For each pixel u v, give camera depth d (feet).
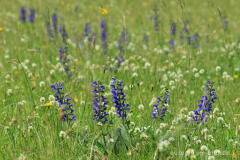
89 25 40.78
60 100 19.95
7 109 22.47
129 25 51.60
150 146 18.31
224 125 20.75
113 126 19.85
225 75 30.78
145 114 22.21
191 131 19.85
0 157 16.89
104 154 17.93
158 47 39.81
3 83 28.27
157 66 33.83
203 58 37.73
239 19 60.23
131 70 32.91
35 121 20.17
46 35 42.65
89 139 18.31
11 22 52.70
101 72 30.63
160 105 19.75
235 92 28.91
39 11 59.82
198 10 63.36
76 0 68.44
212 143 18.93
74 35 39.75
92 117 21.09
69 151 17.15
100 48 40.42
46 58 34.47
